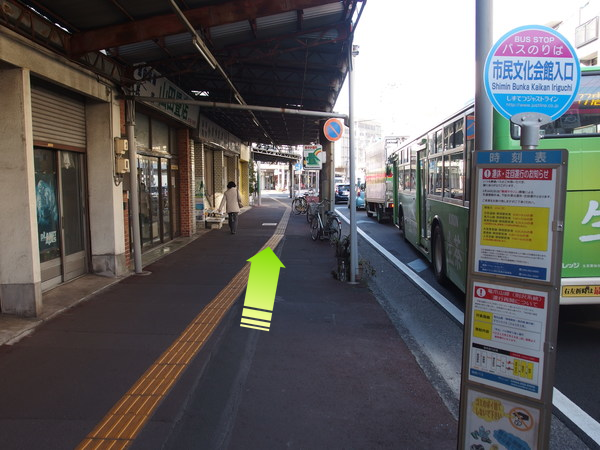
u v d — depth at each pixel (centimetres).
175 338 511
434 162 873
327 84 1250
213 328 545
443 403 377
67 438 310
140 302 659
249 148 3159
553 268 221
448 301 701
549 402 226
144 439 311
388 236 1527
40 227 663
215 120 1856
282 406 368
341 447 312
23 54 533
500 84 268
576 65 268
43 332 525
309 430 332
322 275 876
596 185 490
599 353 488
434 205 868
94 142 779
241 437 322
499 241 235
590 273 496
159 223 1244
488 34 315
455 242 700
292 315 618
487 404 242
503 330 236
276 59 1030
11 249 552
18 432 317
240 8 633
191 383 398
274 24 724
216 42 759
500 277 235
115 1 560
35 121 630
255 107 826
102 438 311
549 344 224
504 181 231
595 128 502
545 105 270
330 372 436
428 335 552
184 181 1412
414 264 1026
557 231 221
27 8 533
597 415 360
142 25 627
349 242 840
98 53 704
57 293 673
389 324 585
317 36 796
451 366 457
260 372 434
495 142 502
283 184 10081
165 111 1077
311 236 1462
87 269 796
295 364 455
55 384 393
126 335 519
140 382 398
